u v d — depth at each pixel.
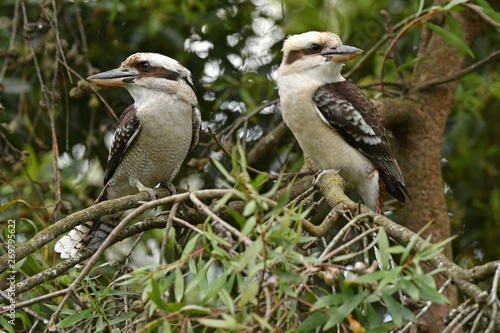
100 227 7.21
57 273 5.72
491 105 10.05
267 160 9.55
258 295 3.88
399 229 4.78
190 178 9.34
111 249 8.36
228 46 9.57
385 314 7.46
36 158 9.02
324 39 7.60
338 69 7.76
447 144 10.02
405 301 4.02
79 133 9.41
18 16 9.06
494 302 3.84
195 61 9.53
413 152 8.70
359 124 7.45
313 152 7.71
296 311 4.20
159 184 7.86
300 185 7.66
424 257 3.83
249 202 3.73
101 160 9.41
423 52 9.13
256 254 3.62
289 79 7.61
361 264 3.76
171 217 4.49
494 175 9.80
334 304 3.78
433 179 8.67
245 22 9.55
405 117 8.63
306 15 9.26
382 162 7.58
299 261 3.86
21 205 8.23
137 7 9.01
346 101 7.50
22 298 6.46
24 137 9.19
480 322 3.89
